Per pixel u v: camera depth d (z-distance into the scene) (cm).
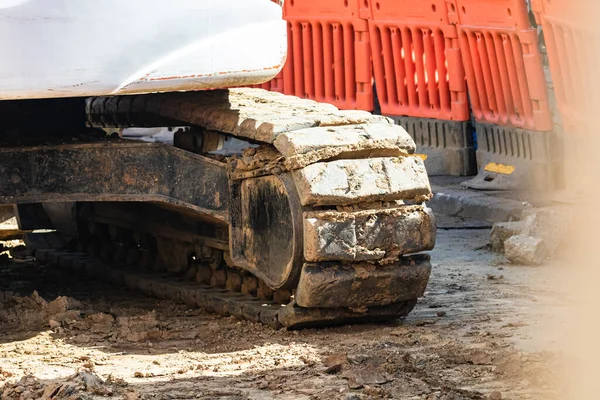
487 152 1577
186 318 1009
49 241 1376
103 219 1250
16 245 1412
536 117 1449
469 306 1004
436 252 1283
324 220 873
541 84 1433
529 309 980
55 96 841
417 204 917
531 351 815
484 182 1548
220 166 973
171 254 1148
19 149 1015
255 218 944
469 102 1634
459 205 1480
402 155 909
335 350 844
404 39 1662
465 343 856
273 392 741
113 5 848
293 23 1767
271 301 990
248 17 914
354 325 937
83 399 713
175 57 878
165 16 870
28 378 775
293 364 811
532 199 1429
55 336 923
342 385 752
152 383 769
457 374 768
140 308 1058
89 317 965
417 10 1625
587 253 1201
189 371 803
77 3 836
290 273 897
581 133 1364
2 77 820
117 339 910
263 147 945
